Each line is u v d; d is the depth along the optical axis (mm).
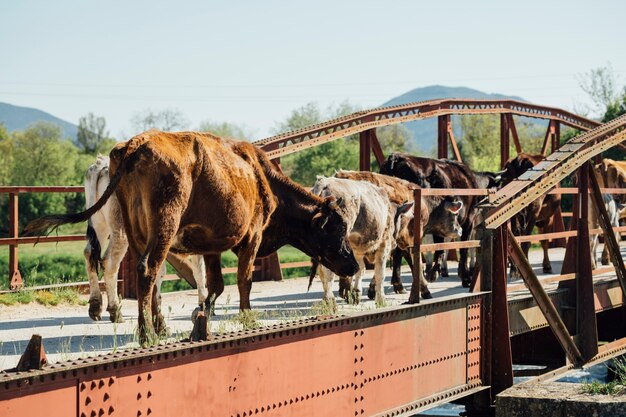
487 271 10844
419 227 9711
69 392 5852
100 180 10508
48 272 33438
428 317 9836
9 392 5441
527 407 9641
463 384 10422
